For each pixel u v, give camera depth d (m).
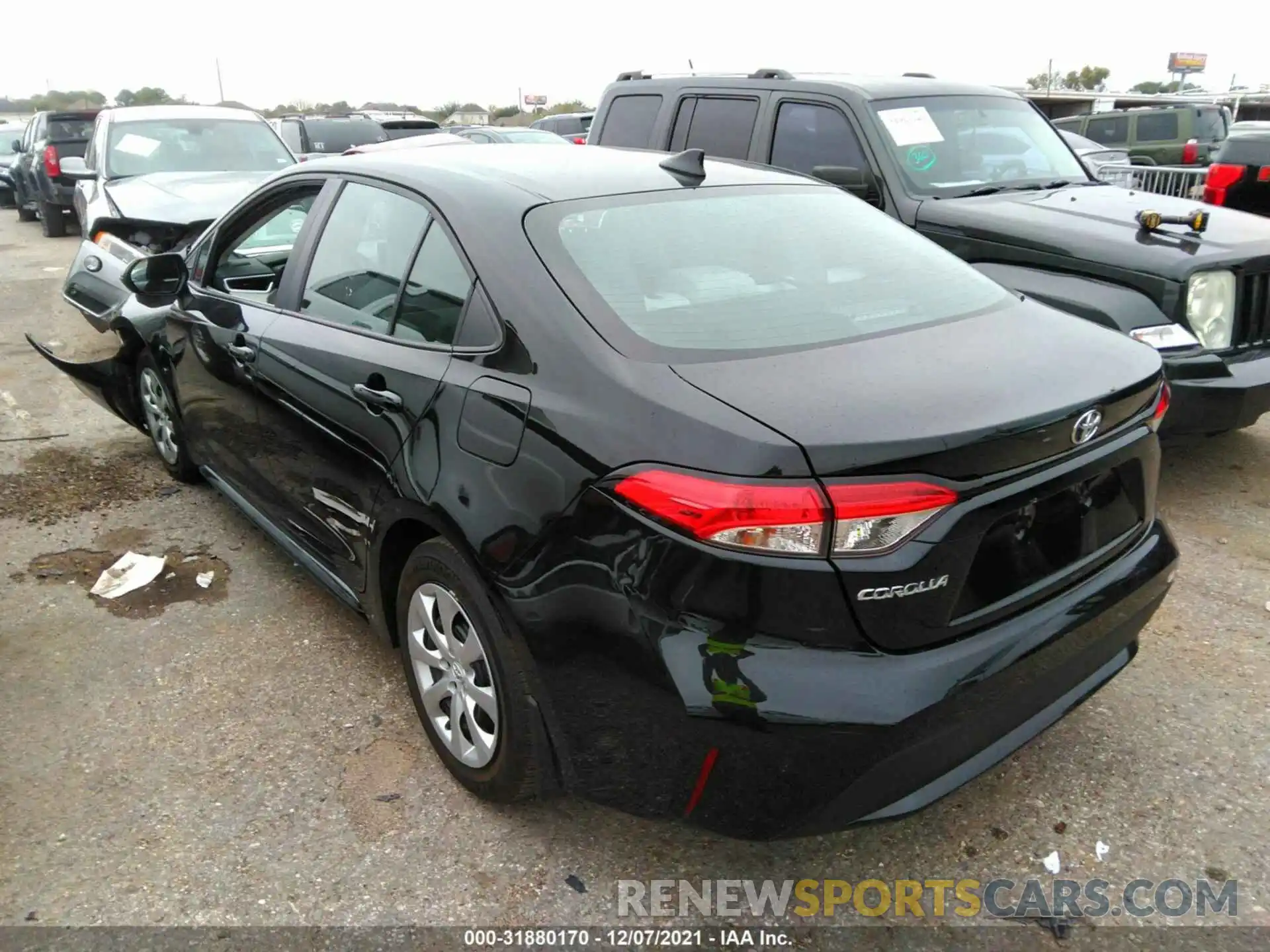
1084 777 2.83
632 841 2.60
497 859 2.53
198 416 4.10
